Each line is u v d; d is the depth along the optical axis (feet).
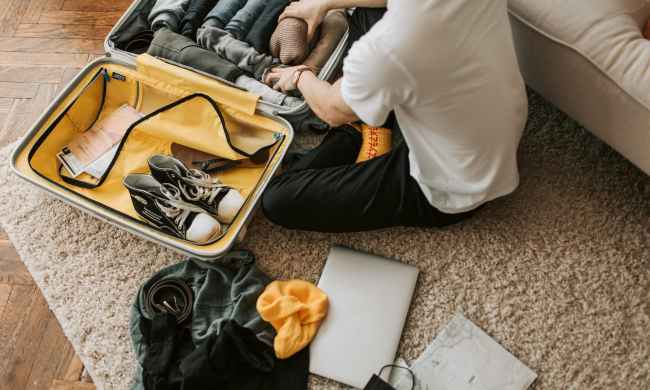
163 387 4.05
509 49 3.06
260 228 4.74
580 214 4.60
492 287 4.42
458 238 4.59
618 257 4.43
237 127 4.84
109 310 4.54
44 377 4.40
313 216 4.35
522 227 4.59
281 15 4.79
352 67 2.85
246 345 4.13
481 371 4.11
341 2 4.37
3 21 5.91
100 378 4.31
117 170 4.71
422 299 4.42
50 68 5.64
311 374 4.19
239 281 4.42
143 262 4.69
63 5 5.95
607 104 3.69
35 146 4.61
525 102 3.45
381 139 4.60
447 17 2.60
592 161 4.78
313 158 4.58
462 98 2.96
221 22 5.04
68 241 4.83
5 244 4.89
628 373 4.08
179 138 4.72
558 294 4.35
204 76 4.79
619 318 4.24
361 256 4.52
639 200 4.61
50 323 4.58
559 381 4.09
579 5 3.51
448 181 3.74
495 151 3.43
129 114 5.02
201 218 4.32
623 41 3.37
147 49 5.22
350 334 4.25
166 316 4.25
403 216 4.25
